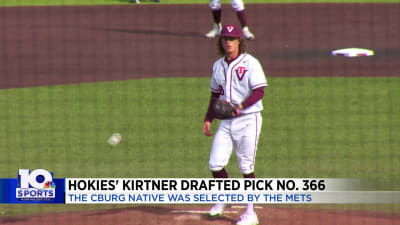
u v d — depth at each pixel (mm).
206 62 61188
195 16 98188
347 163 33344
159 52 66375
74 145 36656
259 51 66688
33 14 101938
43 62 61844
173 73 56406
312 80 53219
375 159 34031
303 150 35562
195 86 51531
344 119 41719
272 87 50719
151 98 47688
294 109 44219
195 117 42594
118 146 36469
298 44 71500
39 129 39812
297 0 121750
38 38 76438
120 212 26922
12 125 40688
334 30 82750
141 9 108562
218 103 24312
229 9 108125
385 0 122125
